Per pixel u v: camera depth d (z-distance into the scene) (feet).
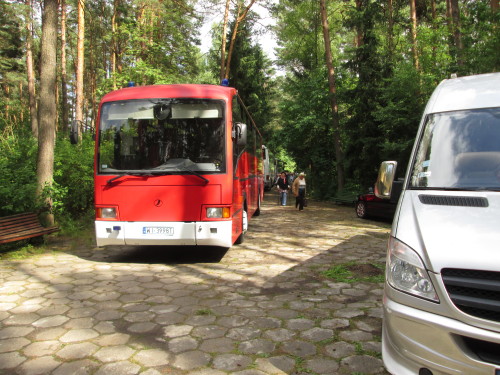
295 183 57.21
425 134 12.32
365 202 45.68
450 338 7.85
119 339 12.66
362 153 65.92
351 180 72.33
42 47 29.78
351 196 65.77
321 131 84.43
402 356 8.55
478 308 7.75
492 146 11.10
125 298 16.70
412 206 10.11
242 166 28.17
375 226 39.42
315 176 87.81
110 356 11.49
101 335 12.95
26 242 26.91
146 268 21.86
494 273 7.82
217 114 22.35
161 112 22.47
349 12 70.38
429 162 11.41
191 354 11.65
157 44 58.90
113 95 23.13
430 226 9.12
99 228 21.89
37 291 17.58
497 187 10.05
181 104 22.50
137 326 13.70
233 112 23.57
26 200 27.48
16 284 18.56
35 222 26.76
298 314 14.83
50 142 29.89
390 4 70.90
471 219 8.96
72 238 30.37
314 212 54.60
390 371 8.71
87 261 23.50
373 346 12.19
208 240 21.43
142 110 22.57
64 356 11.48
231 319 14.35
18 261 23.16
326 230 36.45
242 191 28.07
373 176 67.62
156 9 65.16
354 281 19.15
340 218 46.93
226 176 21.68
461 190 10.26
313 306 15.70
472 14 43.83
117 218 21.85
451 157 11.24
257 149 47.75
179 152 21.98
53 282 19.01
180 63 69.82
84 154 39.22
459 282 7.98
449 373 7.86
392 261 9.15
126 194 21.81
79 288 18.08
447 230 8.85
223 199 21.59
